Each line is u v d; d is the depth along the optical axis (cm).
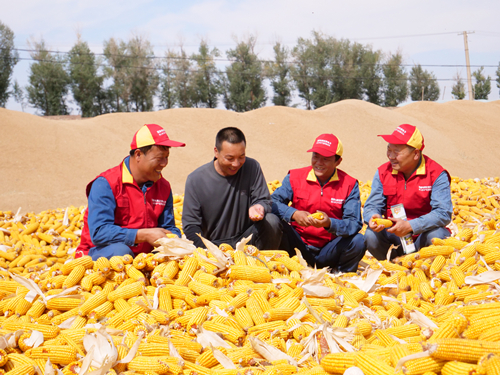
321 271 371
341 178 552
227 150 488
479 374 207
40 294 361
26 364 255
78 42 5647
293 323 319
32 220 876
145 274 413
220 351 278
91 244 487
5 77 5309
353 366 239
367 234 564
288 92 6216
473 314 306
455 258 441
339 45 6369
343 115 3203
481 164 2906
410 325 317
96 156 2217
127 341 295
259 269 376
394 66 6600
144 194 471
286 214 530
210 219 531
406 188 550
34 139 2178
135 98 5909
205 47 6009
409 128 530
